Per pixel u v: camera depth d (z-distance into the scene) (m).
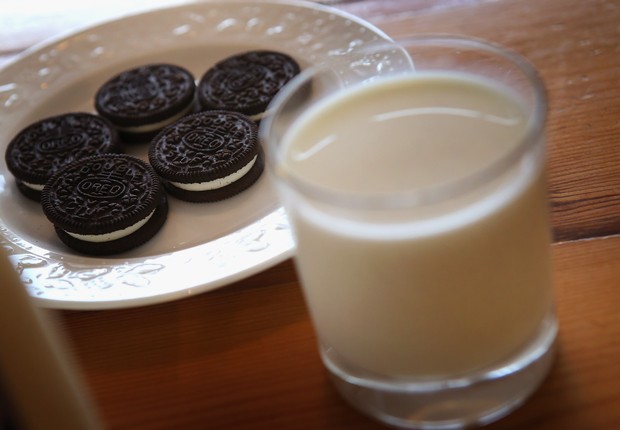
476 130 0.28
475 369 0.29
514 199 0.27
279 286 0.35
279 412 0.31
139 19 0.50
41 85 0.48
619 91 0.40
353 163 0.28
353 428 0.30
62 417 0.28
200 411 0.32
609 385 0.30
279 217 0.36
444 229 0.27
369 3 0.50
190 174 0.40
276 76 0.45
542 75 0.42
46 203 0.39
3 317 0.28
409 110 0.29
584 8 0.45
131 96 0.46
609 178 0.36
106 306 0.33
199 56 0.49
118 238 0.38
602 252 0.34
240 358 0.33
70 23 0.54
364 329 0.29
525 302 0.29
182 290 0.33
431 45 0.30
